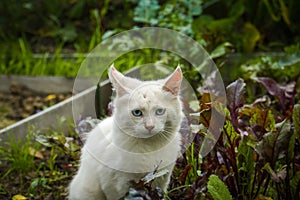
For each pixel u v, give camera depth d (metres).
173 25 1.57
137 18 1.61
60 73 1.72
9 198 1.15
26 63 1.75
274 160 0.92
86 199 0.97
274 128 0.95
